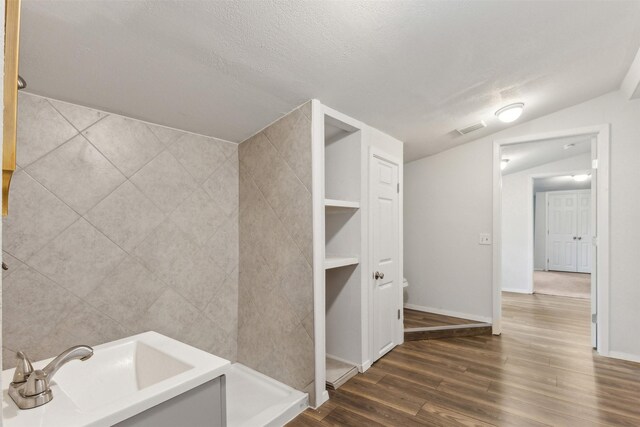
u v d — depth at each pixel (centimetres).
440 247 391
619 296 280
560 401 209
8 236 145
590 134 301
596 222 297
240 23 135
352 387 227
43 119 155
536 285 607
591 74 248
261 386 218
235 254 247
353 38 156
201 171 224
